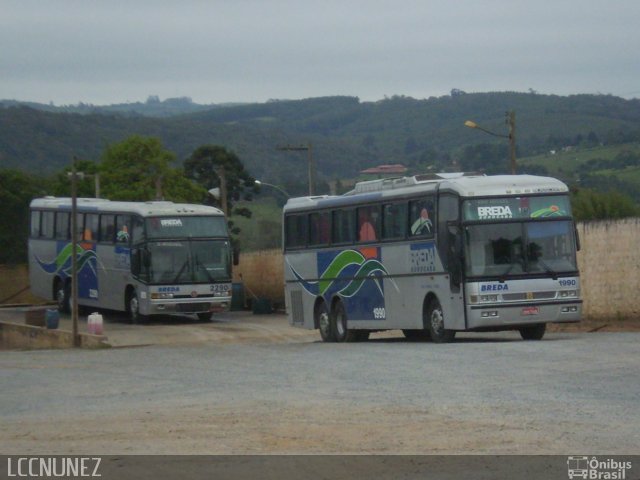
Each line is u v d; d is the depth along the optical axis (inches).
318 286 1683.1
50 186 3986.2
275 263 2861.7
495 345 1249.4
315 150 6889.8
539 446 619.8
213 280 2256.4
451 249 1323.8
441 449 621.6
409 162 6195.9
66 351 1646.2
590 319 1739.7
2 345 2277.3
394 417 737.0
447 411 751.7
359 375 1006.4
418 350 1251.2
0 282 3287.4
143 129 7175.2
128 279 2282.2
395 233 1471.5
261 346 1558.8
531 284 1310.3
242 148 6934.1
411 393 853.2
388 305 1493.6
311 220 1702.8
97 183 3083.2
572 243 1338.6
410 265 1433.3
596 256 1737.2
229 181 4367.6
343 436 673.0
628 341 1231.5
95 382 1065.5
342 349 1370.6
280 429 706.2
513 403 773.3
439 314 1373.0
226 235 2289.6
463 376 949.8
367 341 1606.8
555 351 1126.4
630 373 917.2
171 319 2442.2
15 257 3727.9
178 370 1158.3
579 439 634.8
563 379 893.8
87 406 869.8
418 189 1413.6
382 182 1519.4
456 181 1348.4
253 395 888.3
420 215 1408.7
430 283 1386.6
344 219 1605.6
